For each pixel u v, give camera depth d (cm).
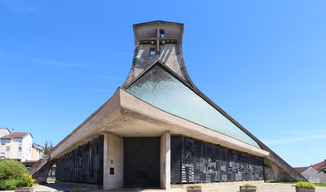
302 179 3234
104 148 1834
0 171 2112
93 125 1781
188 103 2445
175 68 3164
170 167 1900
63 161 3114
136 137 2164
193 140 2086
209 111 2650
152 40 3291
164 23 3391
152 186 2077
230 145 2459
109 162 1845
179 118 1795
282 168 3269
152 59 3259
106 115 1527
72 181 2630
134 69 3194
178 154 1925
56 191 1730
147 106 1523
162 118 1628
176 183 1878
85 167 2247
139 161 2122
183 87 2683
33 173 3114
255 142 3209
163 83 2555
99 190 1753
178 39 3378
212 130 2145
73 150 2686
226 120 2920
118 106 1319
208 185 2116
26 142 6241
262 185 2598
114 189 1825
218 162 2341
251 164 3020
